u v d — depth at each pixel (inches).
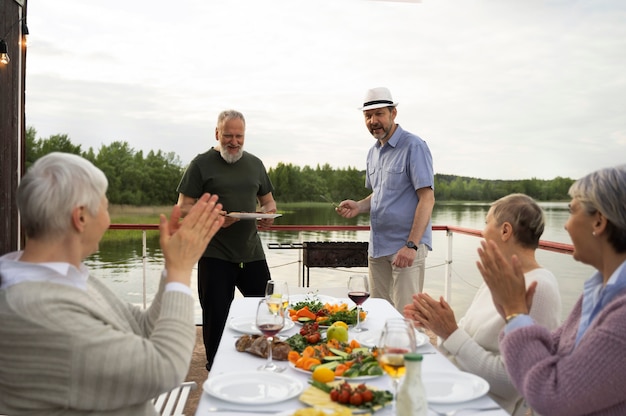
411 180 149.6
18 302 52.5
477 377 67.3
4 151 178.9
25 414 53.6
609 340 54.0
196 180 153.3
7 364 52.8
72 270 56.4
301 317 97.2
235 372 68.2
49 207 54.6
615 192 57.3
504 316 66.8
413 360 51.0
